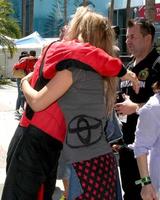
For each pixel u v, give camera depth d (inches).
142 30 151.1
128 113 137.3
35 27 1995.6
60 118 109.7
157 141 117.6
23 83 111.8
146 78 148.7
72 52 103.7
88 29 110.9
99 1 2042.3
